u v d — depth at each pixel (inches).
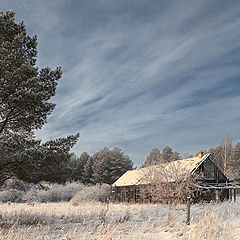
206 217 421.1
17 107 513.3
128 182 1592.0
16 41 514.6
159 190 1005.8
